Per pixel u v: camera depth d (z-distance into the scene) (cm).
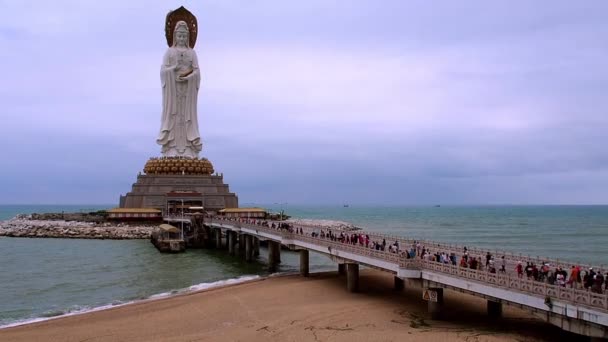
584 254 9788
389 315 3988
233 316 4166
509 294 3108
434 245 5162
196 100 14662
